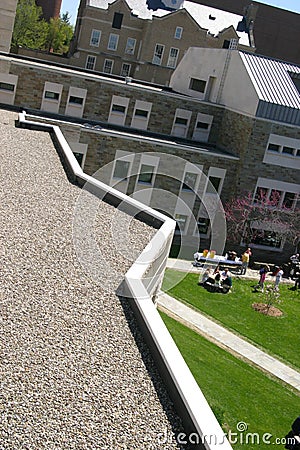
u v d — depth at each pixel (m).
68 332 9.28
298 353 22.59
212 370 18.97
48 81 34.22
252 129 33.84
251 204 34.50
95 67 66.62
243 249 34.38
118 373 8.48
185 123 37.38
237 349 21.58
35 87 34.19
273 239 34.97
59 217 14.76
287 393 18.80
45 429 7.09
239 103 35.97
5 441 6.77
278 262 35.12
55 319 9.59
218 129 37.94
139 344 9.35
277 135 34.28
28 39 83.94
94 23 65.38
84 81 34.72
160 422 7.62
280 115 34.09
